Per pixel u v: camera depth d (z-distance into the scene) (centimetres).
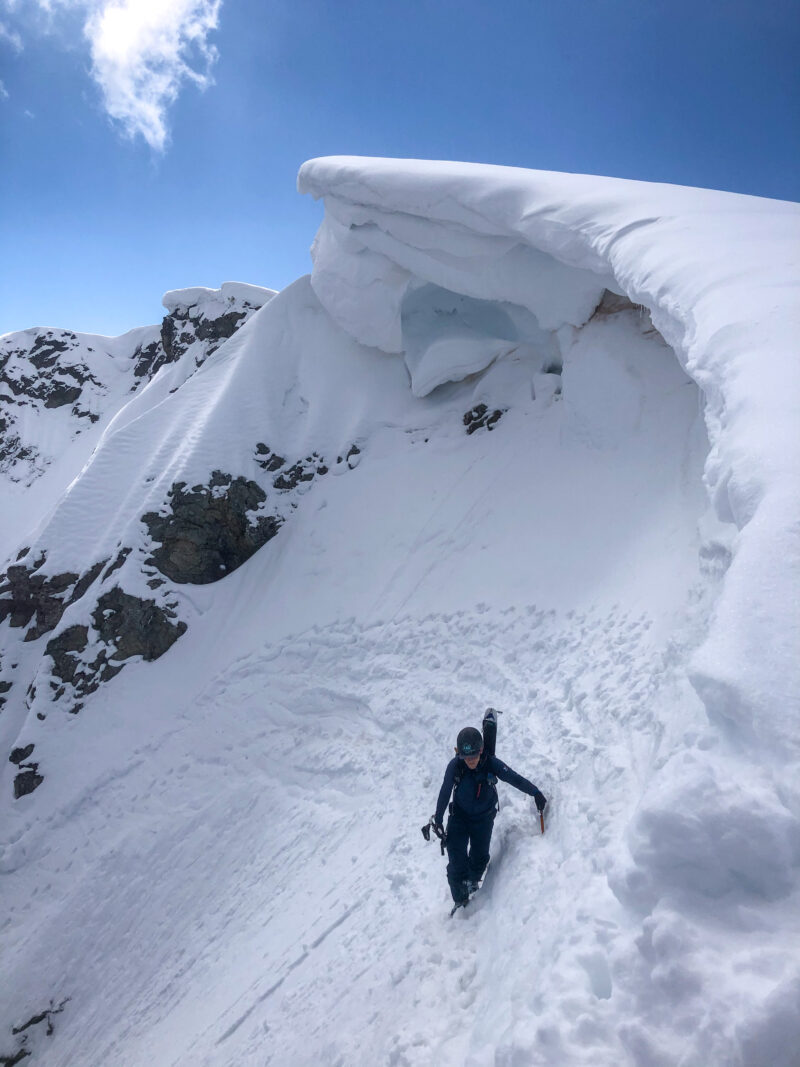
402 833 700
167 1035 755
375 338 1548
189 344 3212
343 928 632
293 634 1302
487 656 905
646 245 765
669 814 256
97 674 1500
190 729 1316
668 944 231
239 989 690
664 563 700
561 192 1022
